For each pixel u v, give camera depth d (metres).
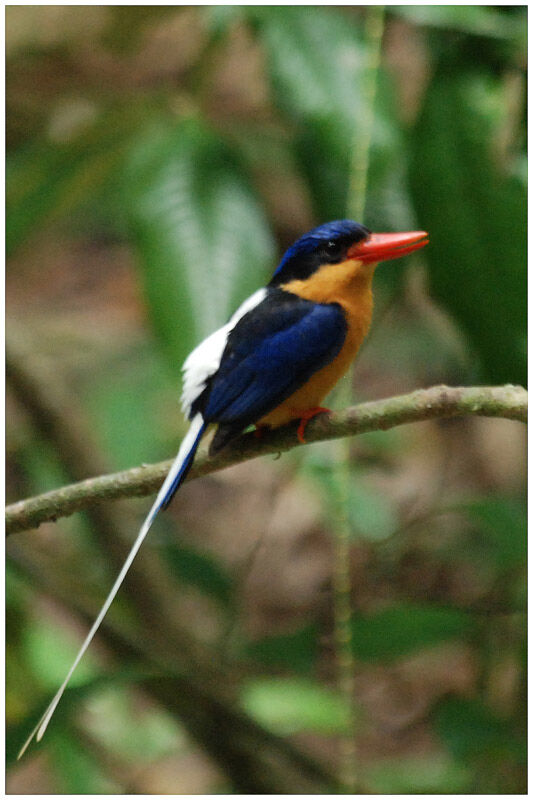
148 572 9.79
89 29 8.32
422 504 11.58
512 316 6.52
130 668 6.96
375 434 12.40
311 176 7.05
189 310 6.66
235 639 8.83
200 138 7.26
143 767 10.30
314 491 10.01
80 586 9.23
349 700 6.88
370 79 6.79
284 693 7.12
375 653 7.17
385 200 7.88
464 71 6.79
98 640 9.21
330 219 7.19
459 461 12.57
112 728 10.18
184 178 7.00
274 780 8.57
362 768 9.09
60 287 16.31
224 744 8.30
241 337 6.74
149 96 8.01
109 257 17.03
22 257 14.87
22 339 11.07
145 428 11.13
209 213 6.90
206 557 9.02
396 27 9.57
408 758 10.22
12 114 9.02
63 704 6.57
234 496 13.86
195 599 11.52
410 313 14.03
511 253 6.48
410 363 13.95
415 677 11.09
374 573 9.73
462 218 6.57
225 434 6.37
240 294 6.75
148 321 6.80
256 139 7.96
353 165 6.74
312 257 7.05
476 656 9.16
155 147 7.20
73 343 13.51
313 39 7.00
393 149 6.81
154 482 5.99
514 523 7.90
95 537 9.93
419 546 10.27
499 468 12.38
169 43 11.53
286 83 6.89
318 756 10.56
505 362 6.54
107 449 10.86
